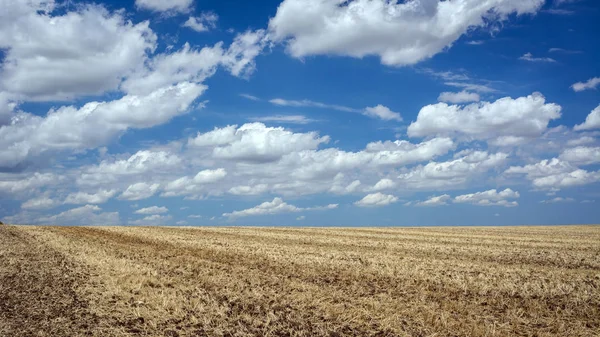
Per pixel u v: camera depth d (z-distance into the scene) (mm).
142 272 20766
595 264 28625
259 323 13352
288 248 34719
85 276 19641
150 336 12211
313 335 12562
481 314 15055
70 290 17000
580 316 15203
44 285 17828
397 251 33875
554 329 13578
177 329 12836
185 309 14688
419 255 31312
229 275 21156
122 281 18500
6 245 31062
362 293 17719
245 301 15945
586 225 94250
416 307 15422
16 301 15430
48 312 14172
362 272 22609
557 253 34094
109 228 57906
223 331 12703
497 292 18391
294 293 17344
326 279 20797
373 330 13070
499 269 24391
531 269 25047
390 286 19219
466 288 18969
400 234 54438
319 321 13750
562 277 22297
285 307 15289
